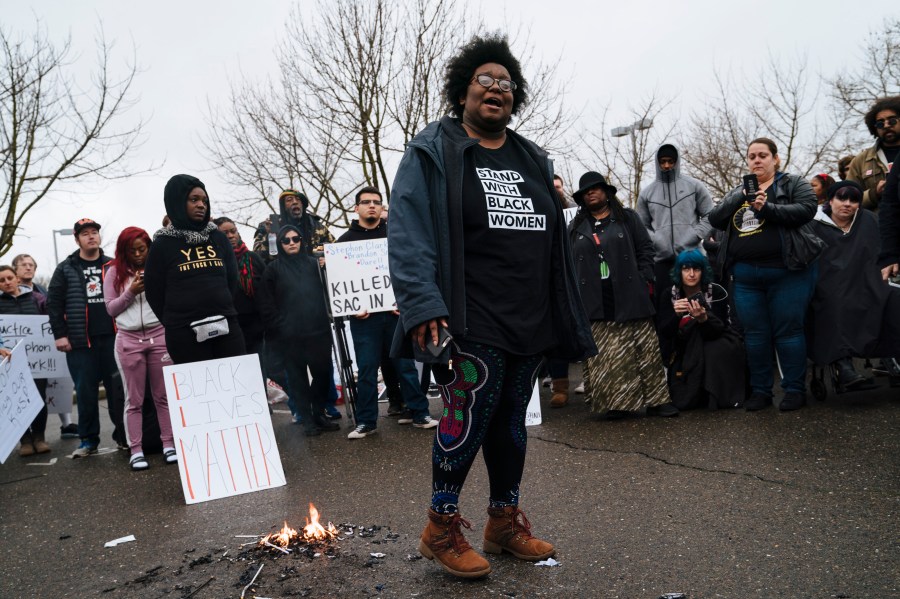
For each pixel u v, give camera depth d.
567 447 4.70
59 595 2.87
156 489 4.68
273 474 4.52
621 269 5.50
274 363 6.50
